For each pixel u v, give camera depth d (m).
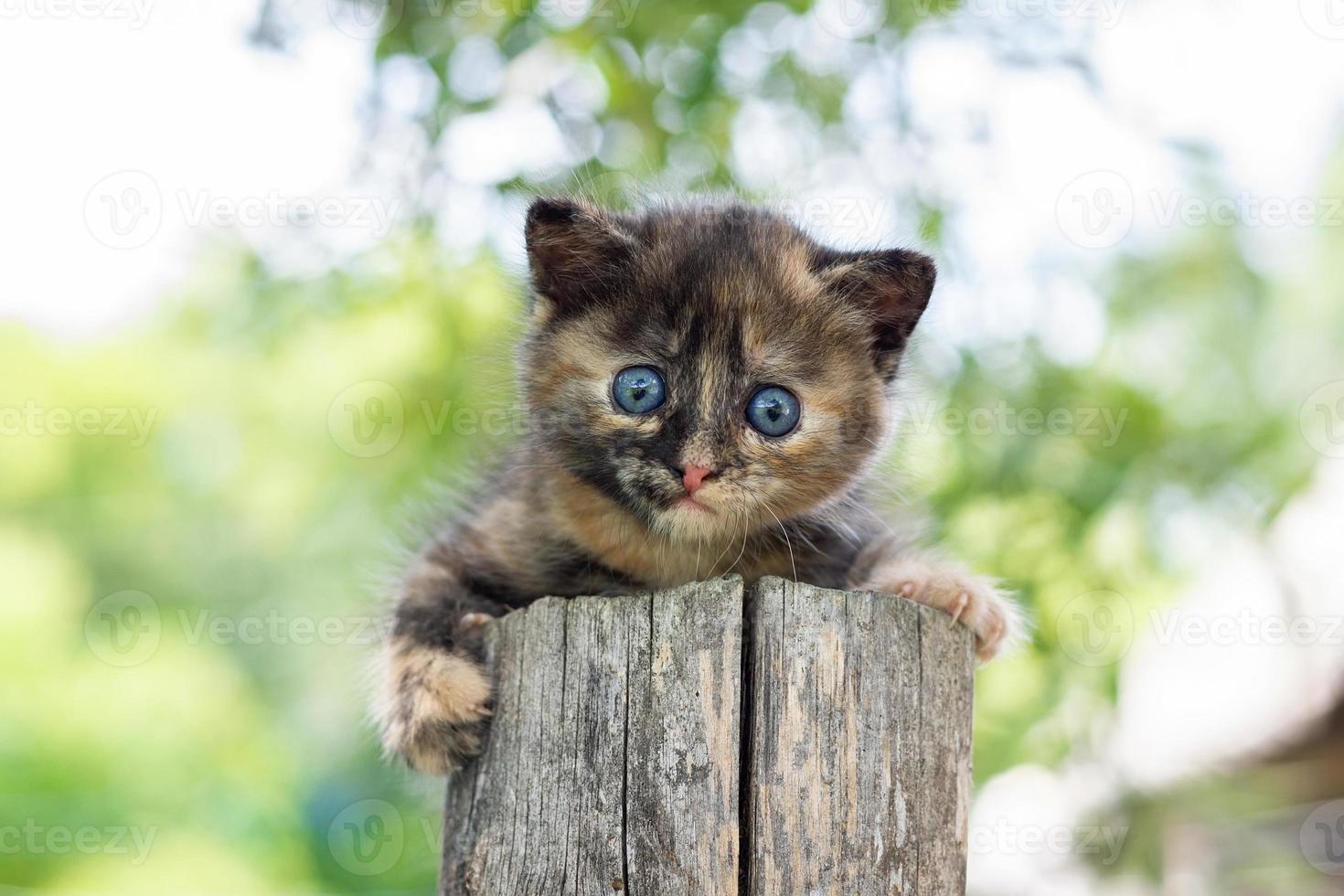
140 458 1.34
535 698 0.62
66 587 1.28
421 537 0.75
